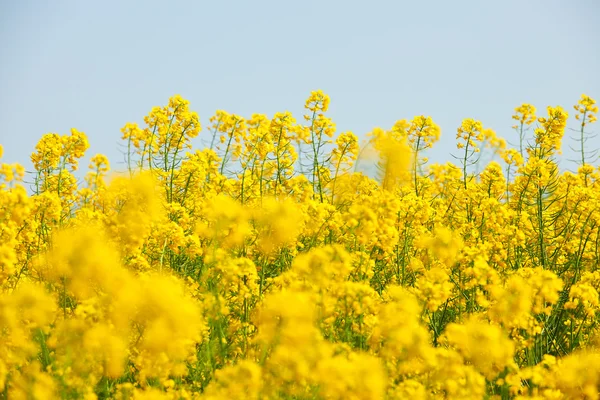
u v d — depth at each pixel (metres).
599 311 3.31
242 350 3.04
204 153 3.56
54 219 3.26
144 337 2.80
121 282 2.70
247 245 3.25
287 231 3.14
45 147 3.48
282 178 3.55
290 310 2.59
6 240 3.04
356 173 3.34
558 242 3.54
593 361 2.89
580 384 2.80
